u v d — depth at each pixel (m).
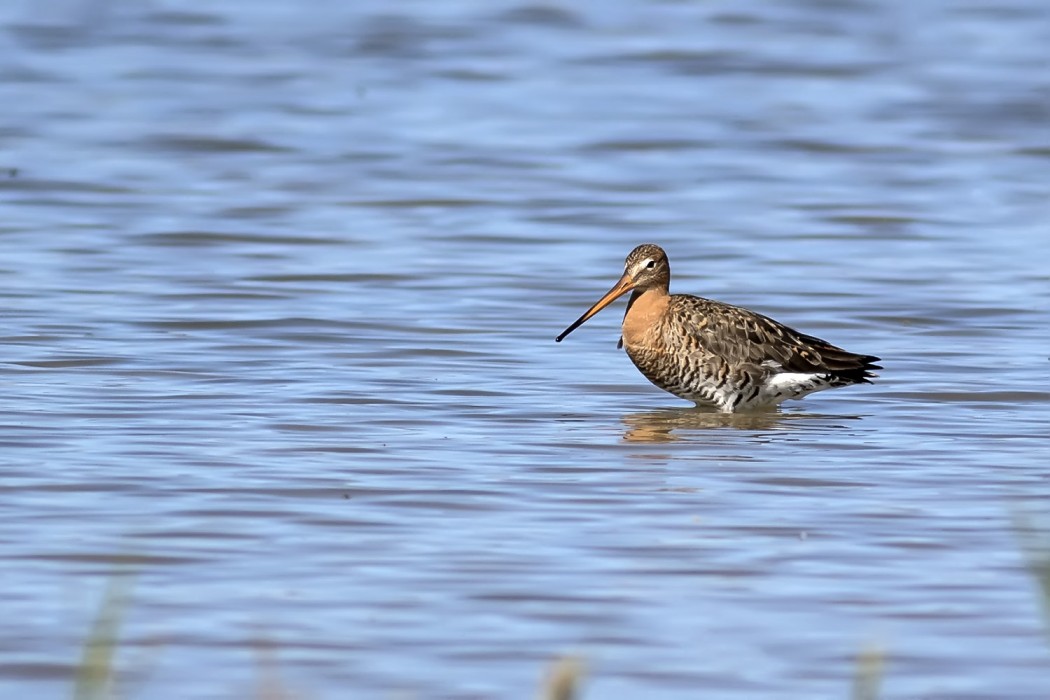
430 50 45.84
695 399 19.69
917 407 19.58
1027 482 16.27
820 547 14.23
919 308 24.62
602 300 20.00
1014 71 43.91
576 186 33.12
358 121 38.38
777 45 46.88
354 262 27.22
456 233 29.41
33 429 17.73
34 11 49.81
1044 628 12.47
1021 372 21.12
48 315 23.38
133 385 19.84
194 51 45.47
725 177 34.00
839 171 34.50
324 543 14.22
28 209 30.58
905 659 11.91
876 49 46.62
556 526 14.75
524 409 19.28
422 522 14.81
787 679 11.59
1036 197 32.31
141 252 27.67
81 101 39.84
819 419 19.09
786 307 24.78
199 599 12.89
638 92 41.66
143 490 15.62
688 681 11.54
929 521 14.95
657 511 15.22
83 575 13.37
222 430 17.88
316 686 11.41
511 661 11.84
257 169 34.16
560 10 51.12
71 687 11.38
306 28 48.47
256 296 24.88
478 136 37.16
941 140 37.25
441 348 22.20
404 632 12.31
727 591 13.18
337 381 20.30
